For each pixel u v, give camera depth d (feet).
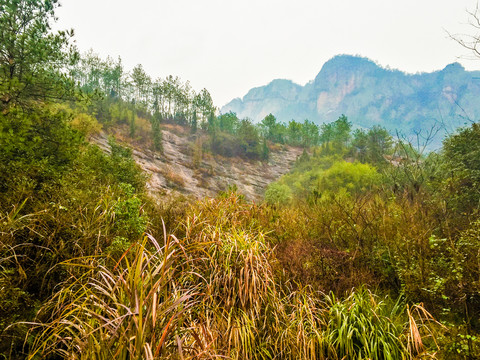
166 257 7.00
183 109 260.42
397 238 15.01
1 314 7.97
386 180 40.52
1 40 19.25
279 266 13.61
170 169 136.36
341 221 18.99
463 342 8.54
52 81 21.63
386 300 12.61
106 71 211.00
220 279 10.55
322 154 227.20
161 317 6.54
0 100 19.13
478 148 24.66
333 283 13.17
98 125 105.60
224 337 8.78
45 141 19.67
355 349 9.39
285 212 23.76
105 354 5.93
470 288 9.63
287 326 9.88
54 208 11.77
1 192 13.50
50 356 8.19
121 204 14.43
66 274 10.44
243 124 247.29
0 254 9.60
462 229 15.56
